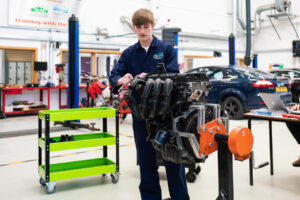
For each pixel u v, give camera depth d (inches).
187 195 69.0
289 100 113.4
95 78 272.2
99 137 107.7
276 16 487.5
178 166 66.6
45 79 327.0
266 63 521.0
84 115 93.2
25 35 313.7
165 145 54.2
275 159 124.9
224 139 48.3
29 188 92.7
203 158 48.6
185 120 51.6
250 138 49.3
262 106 214.2
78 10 348.8
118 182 98.1
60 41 333.1
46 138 87.1
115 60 387.2
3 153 137.9
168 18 442.9
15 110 290.0
